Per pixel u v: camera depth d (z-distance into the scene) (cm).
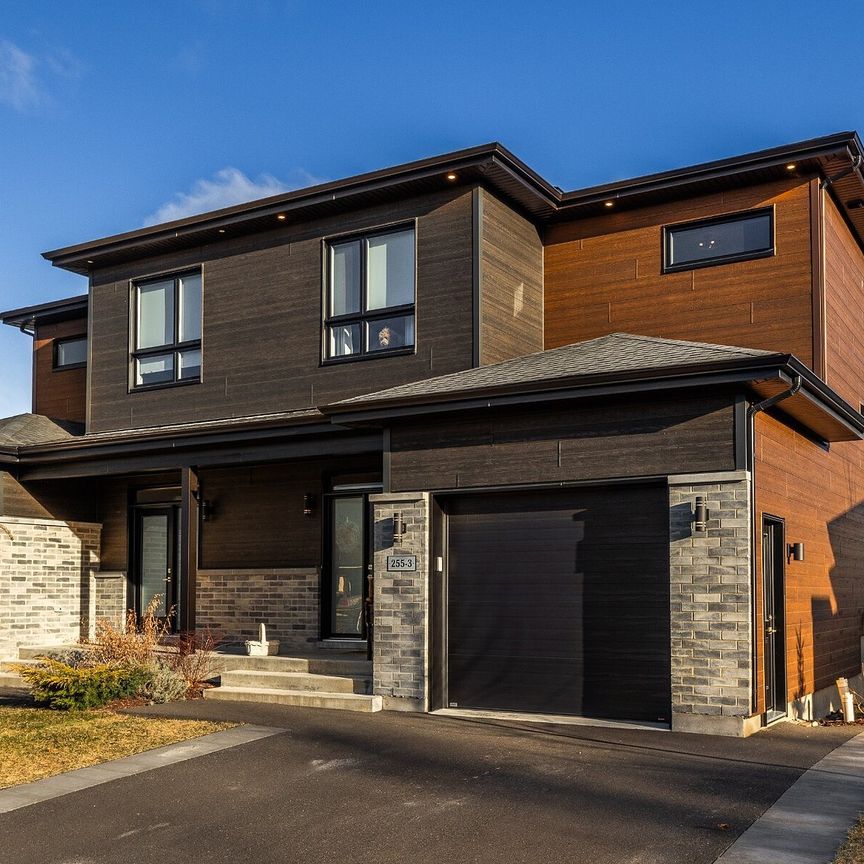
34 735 967
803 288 1288
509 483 1103
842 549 1404
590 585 1075
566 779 792
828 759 859
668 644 1027
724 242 1356
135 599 1700
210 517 1594
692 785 768
